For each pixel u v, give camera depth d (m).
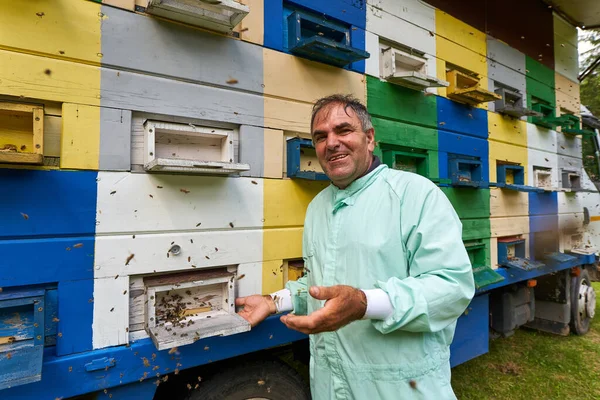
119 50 1.11
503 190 2.69
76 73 1.04
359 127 1.16
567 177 3.46
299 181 1.53
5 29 0.96
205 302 1.28
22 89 0.97
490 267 2.51
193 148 1.28
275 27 1.48
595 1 3.32
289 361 2.08
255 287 1.38
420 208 1.05
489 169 2.56
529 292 3.28
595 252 3.70
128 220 1.12
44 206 0.99
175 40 1.22
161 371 1.14
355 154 1.15
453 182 2.21
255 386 1.38
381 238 1.07
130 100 1.13
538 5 3.29
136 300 1.16
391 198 1.11
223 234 1.31
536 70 3.19
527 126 3.02
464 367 3.01
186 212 1.23
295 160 1.46
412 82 1.93
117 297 1.09
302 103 1.55
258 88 1.41
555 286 3.68
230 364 1.39
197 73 1.26
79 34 1.05
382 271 1.06
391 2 1.96
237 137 1.38
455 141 2.29
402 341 1.03
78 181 1.04
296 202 1.52
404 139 1.97
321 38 1.41
